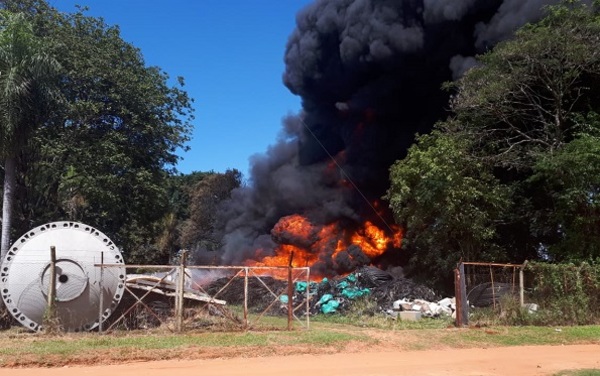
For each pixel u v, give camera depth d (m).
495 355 11.80
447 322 16.52
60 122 26.73
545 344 13.33
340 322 16.97
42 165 26.44
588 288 16.72
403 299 19.98
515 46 22.67
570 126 24.23
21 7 27.84
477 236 22.19
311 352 11.45
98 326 13.35
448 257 22.81
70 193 28.09
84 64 27.77
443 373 9.73
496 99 23.66
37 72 19.55
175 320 13.30
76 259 13.35
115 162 26.67
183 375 9.02
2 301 13.59
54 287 12.66
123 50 30.36
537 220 24.38
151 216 31.31
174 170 32.69
